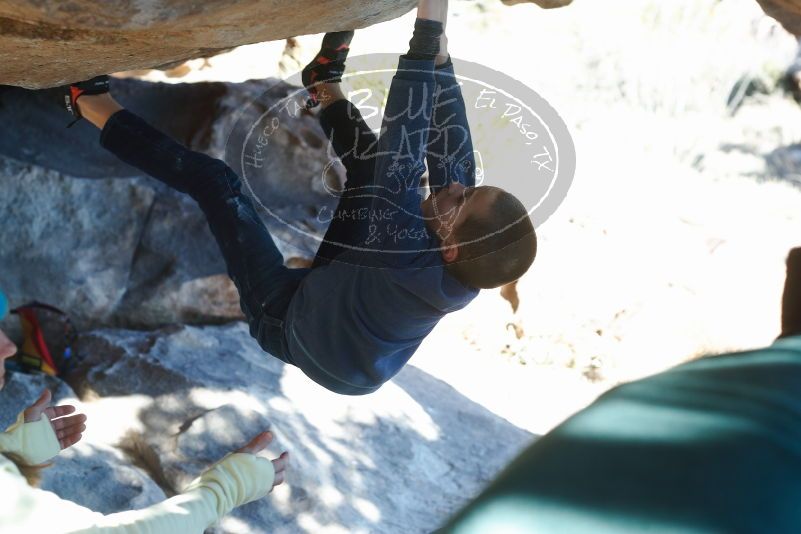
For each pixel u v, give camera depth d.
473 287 2.55
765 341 6.57
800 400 0.53
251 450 2.34
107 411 4.71
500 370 6.41
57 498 1.95
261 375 5.19
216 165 2.91
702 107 9.62
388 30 7.60
